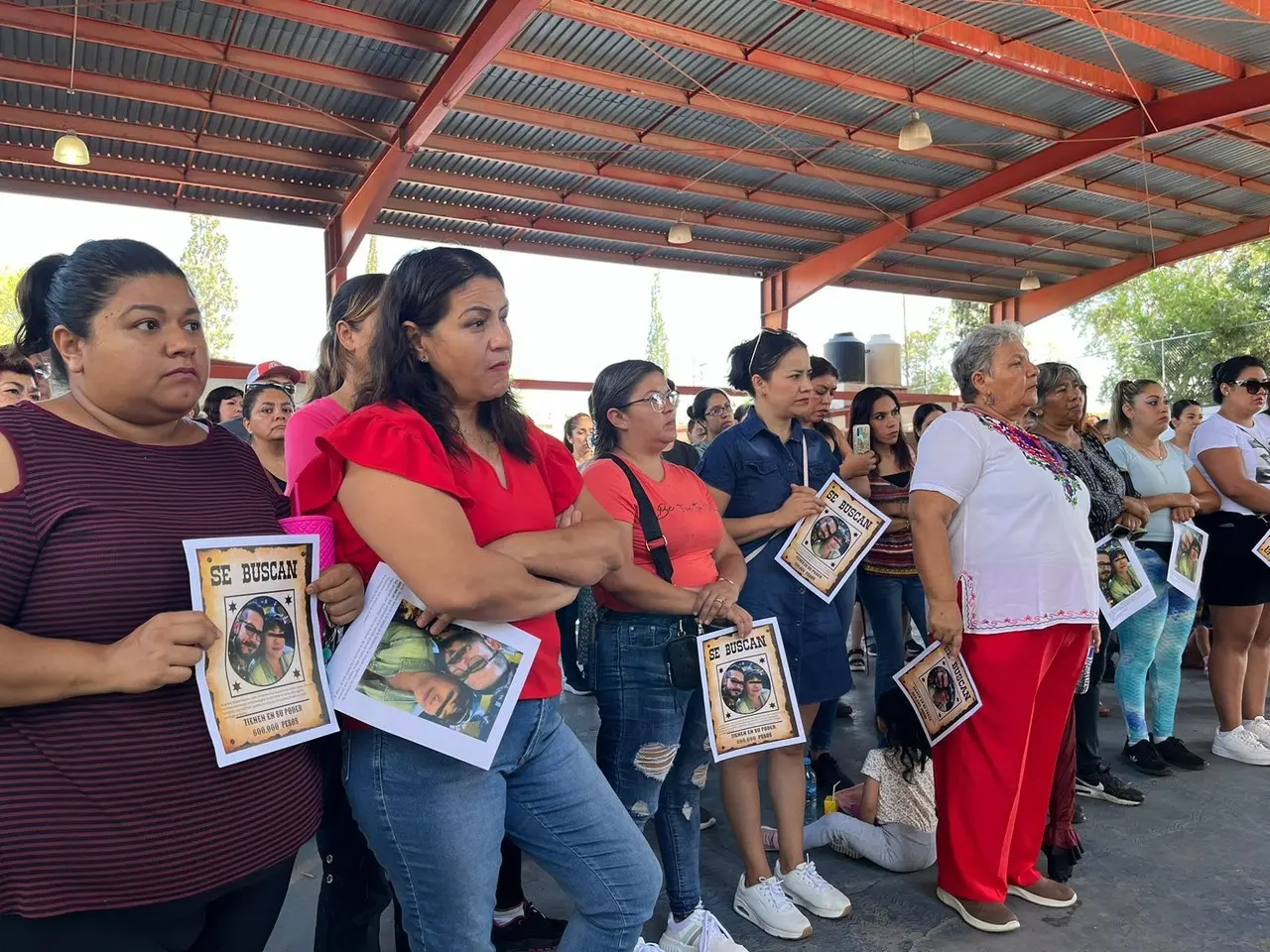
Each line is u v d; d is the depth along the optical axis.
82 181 11.16
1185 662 5.41
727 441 2.69
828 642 2.60
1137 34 9.45
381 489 1.26
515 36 8.41
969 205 13.59
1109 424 3.97
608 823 1.50
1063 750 2.65
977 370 2.54
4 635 1.01
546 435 1.66
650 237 14.80
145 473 1.19
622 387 2.27
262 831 1.20
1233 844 2.98
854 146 11.99
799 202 14.00
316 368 2.20
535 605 1.36
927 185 14.08
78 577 1.08
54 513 1.08
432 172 11.83
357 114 10.07
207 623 1.09
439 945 1.39
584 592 2.22
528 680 1.44
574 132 10.73
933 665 2.51
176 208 11.76
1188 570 3.56
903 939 2.41
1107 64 10.41
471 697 1.35
